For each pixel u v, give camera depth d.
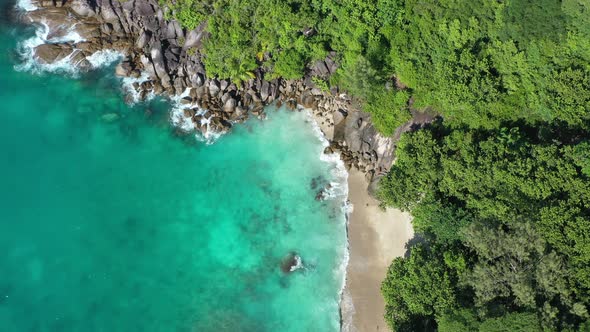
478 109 67.25
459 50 68.75
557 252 59.03
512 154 63.75
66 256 73.06
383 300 69.38
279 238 73.75
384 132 73.38
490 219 62.31
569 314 57.09
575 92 62.94
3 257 72.44
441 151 67.06
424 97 71.06
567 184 60.12
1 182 75.56
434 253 64.81
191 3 75.19
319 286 71.25
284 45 73.88
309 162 76.81
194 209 75.81
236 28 73.62
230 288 72.06
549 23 62.41
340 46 73.69
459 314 59.19
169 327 70.38
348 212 73.88
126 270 72.88
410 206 68.94
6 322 69.69
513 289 58.28
